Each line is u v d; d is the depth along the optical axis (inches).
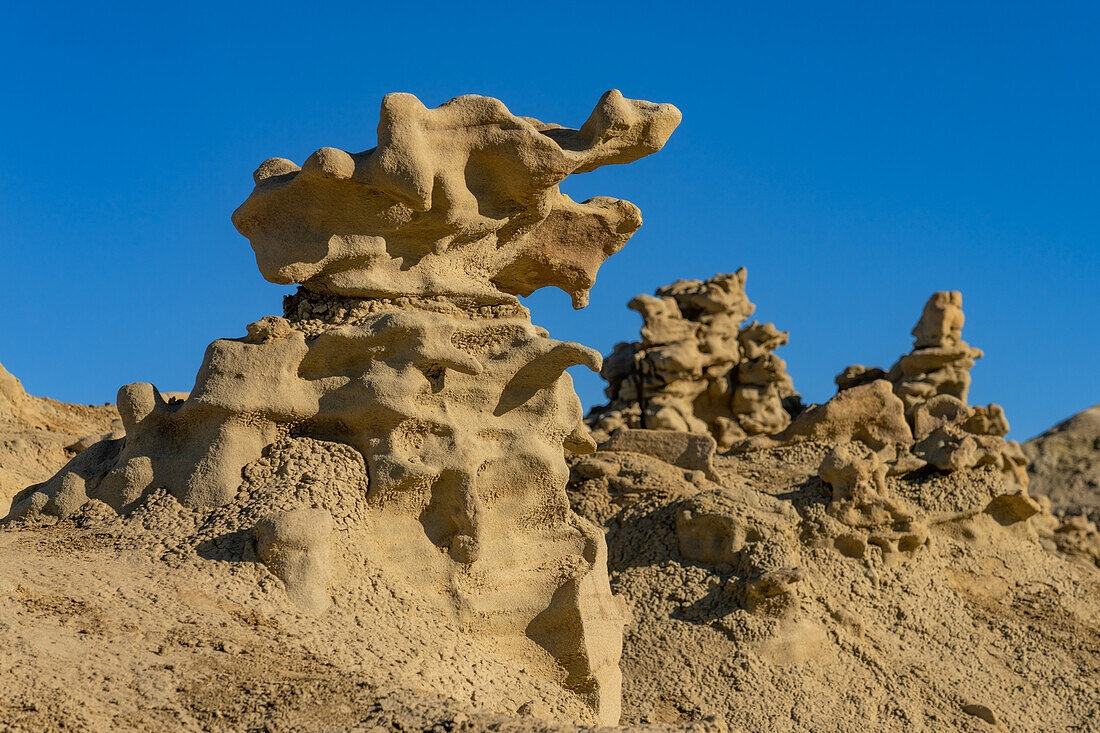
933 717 505.7
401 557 354.3
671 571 550.6
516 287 418.0
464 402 373.4
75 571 308.2
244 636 291.4
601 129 377.7
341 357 359.6
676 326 887.7
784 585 518.3
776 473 671.1
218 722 256.5
